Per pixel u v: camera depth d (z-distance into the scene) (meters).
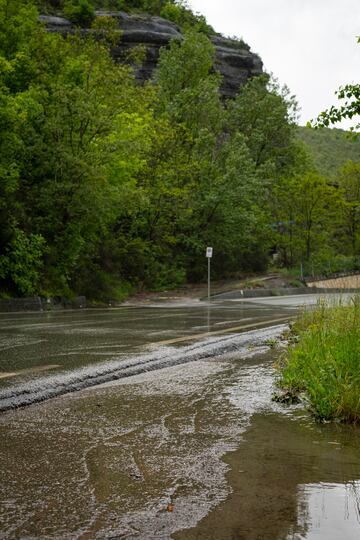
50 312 18.41
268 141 53.91
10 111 20.34
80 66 26.98
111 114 26.50
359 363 5.14
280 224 45.75
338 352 5.48
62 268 23.41
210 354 8.05
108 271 29.45
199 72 48.94
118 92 28.31
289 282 38.69
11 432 3.91
